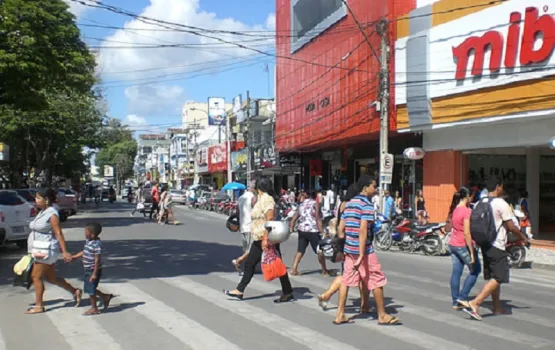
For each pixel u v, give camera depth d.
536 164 22.53
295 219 12.35
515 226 7.96
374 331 7.30
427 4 21.91
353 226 7.59
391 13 22.44
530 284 11.71
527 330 7.42
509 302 9.40
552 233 22.84
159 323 7.73
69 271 12.66
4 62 14.20
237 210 11.74
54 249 8.50
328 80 28.52
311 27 30.98
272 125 43.50
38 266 8.40
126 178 130.62
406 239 17.44
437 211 22.86
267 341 6.82
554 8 15.83
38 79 15.38
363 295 8.25
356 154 30.75
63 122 35.12
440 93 20.25
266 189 9.37
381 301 7.65
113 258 14.78
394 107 22.64
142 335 7.12
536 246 18.56
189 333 7.20
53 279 8.66
